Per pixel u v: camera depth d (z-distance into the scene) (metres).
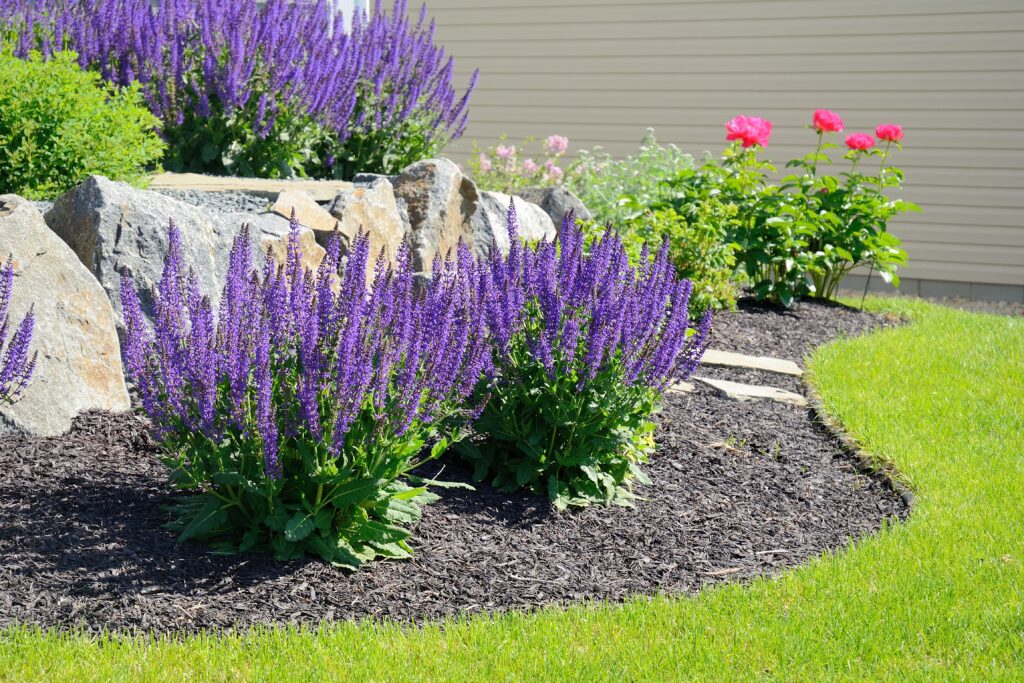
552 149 13.08
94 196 5.75
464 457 5.45
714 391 7.45
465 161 15.70
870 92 13.66
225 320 4.09
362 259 4.24
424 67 11.04
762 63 14.14
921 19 13.33
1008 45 12.96
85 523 4.15
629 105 14.80
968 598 4.17
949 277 13.46
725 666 3.54
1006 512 5.18
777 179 14.25
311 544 4.21
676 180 11.29
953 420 6.77
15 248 5.04
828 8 13.76
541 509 5.05
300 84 9.74
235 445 4.12
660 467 5.86
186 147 9.66
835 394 7.39
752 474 5.87
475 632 3.70
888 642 3.76
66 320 5.19
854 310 10.96
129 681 3.16
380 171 11.02
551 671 3.44
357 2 11.92
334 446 4.01
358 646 3.49
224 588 3.88
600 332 4.83
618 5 14.73
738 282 10.27
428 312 4.33
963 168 13.30
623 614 3.94
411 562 4.33
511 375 5.07
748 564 4.67
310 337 4.01
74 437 4.91
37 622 3.50
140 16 9.52
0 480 4.39
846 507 5.49
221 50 9.44
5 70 6.91
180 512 4.32
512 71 15.34
